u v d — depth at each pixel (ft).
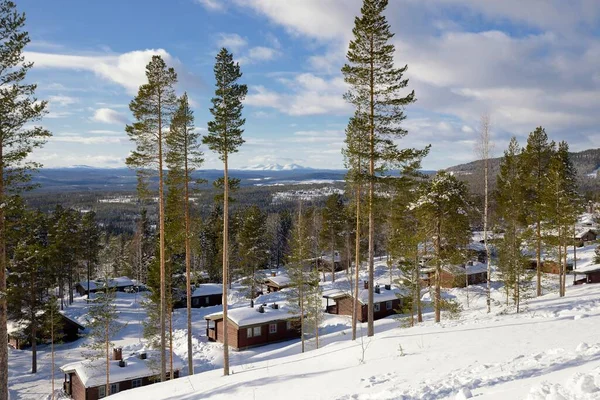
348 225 192.13
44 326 121.90
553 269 174.81
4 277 48.85
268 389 43.42
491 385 27.96
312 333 129.08
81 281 244.01
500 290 113.39
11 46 45.29
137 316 167.94
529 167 117.60
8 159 46.68
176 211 75.66
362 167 76.84
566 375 25.96
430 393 28.86
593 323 50.01
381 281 182.09
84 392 95.66
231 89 65.87
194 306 188.24
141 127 68.44
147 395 57.52
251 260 180.34
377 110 66.69
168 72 70.54
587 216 284.41
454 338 52.34
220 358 116.06
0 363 47.96
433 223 84.94
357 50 66.28
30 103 47.21
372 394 32.14
